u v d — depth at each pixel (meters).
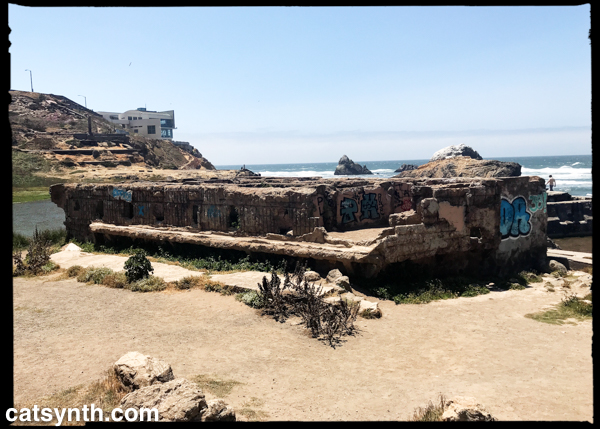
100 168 73.56
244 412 8.03
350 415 8.00
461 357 11.38
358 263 17.17
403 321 14.14
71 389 8.75
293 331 12.82
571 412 8.16
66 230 28.81
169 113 143.38
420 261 17.86
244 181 27.80
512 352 11.75
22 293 16.61
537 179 21.34
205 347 11.48
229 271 18.81
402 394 9.11
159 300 15.53
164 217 23.56
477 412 7.01
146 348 11.30
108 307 14.82
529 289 18.41
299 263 17.78
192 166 99.00
